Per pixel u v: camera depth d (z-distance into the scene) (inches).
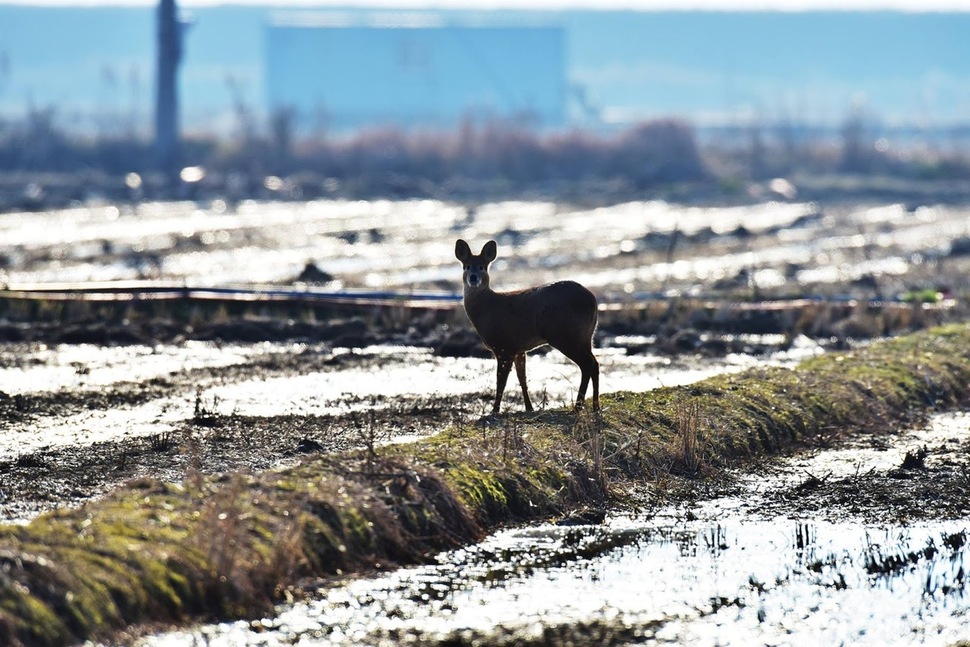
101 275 6530.5
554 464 2445.9
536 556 2110.0
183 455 2664.9
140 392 3432.6
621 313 4943.4
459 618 1825.8
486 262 2945.4
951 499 2513.5
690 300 5221.5
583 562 2086.6
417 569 2031.3
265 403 3284.9
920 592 1971.0
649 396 3011.8
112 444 2775.6
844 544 2210.9
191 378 3673.7
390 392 3457.2
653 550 2160.4
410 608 1859.0
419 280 6520.7
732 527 2304.4
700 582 2001.7
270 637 1737.2
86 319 4653.1
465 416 3080.7
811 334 4773.6
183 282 5364.2
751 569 2066.9
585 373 2881.4
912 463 2765.7
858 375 3479.3
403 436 2854.3
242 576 1845.5
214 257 7755.9
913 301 5246.1
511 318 2898.6
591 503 2400.3
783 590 1972.2
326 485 2133.4
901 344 4067.4
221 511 1961.1
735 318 4913.9
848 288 6028.5
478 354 4131.4
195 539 1887.3
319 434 2874.0
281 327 4527.6
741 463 2753.4
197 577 1817.2
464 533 2180.1
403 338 4421.8
